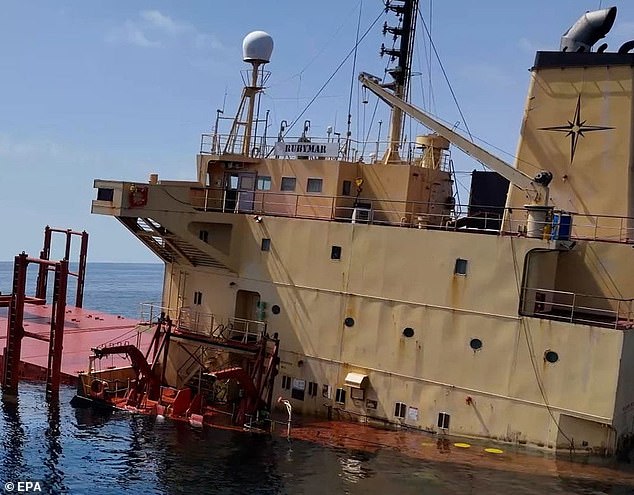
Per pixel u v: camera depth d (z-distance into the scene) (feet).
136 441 72.90
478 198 96.78
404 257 76.33
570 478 64.08
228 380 84.28
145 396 83.71
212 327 89.15
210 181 98.22
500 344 70.64
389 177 88.38
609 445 66.03
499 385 70.44
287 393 82.94
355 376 77.92
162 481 63.62
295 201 90.84
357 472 65.51
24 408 83.20
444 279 73.92
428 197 92.22
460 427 72.23
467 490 61.77
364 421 77.82
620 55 77.00
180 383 89.35
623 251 73.97
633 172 76.59
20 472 64.75
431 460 67.97
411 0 94.32
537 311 72.49
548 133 81.00
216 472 65.57
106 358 103.76
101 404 83.87
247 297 88.94
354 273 79.36
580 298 75.77
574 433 67.21
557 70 80.69
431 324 74.43
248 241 87.15
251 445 72.02
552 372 67.87
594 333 66.03
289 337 83.30
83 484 62.64
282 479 64.18
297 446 71.72
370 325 77.97
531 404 68.74
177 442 72.79
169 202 81.97
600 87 78.13
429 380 74.18
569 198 79.36
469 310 72.38
